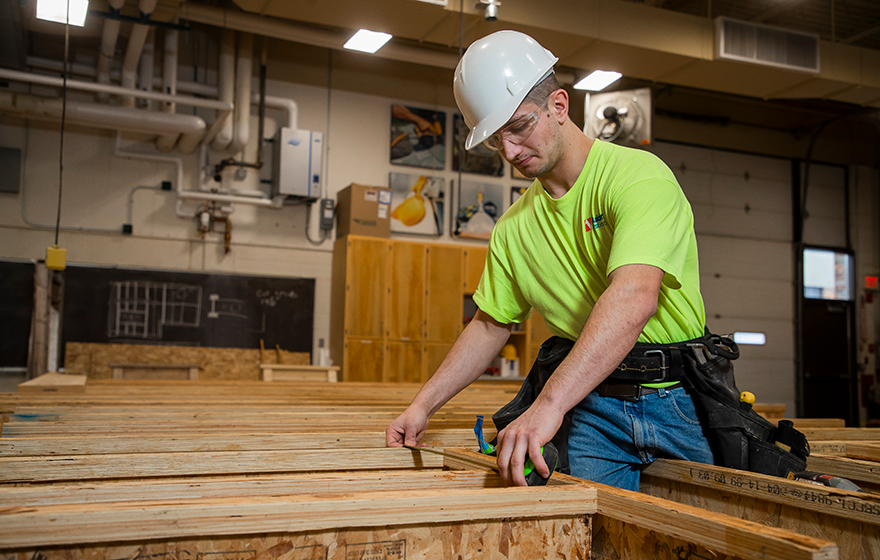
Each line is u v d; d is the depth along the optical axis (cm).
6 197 602
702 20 575
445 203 750
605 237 125
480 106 122
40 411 192
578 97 778
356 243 664
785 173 931
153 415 185
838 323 925
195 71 659
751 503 110
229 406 229
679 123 882
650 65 589
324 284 700
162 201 647
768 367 885
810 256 927
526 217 143
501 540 80
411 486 100
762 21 728
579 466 126
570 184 132
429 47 693
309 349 681
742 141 911
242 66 637
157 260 643
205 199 647
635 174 119
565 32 529
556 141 124
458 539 77
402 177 735
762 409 349
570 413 127
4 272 588
